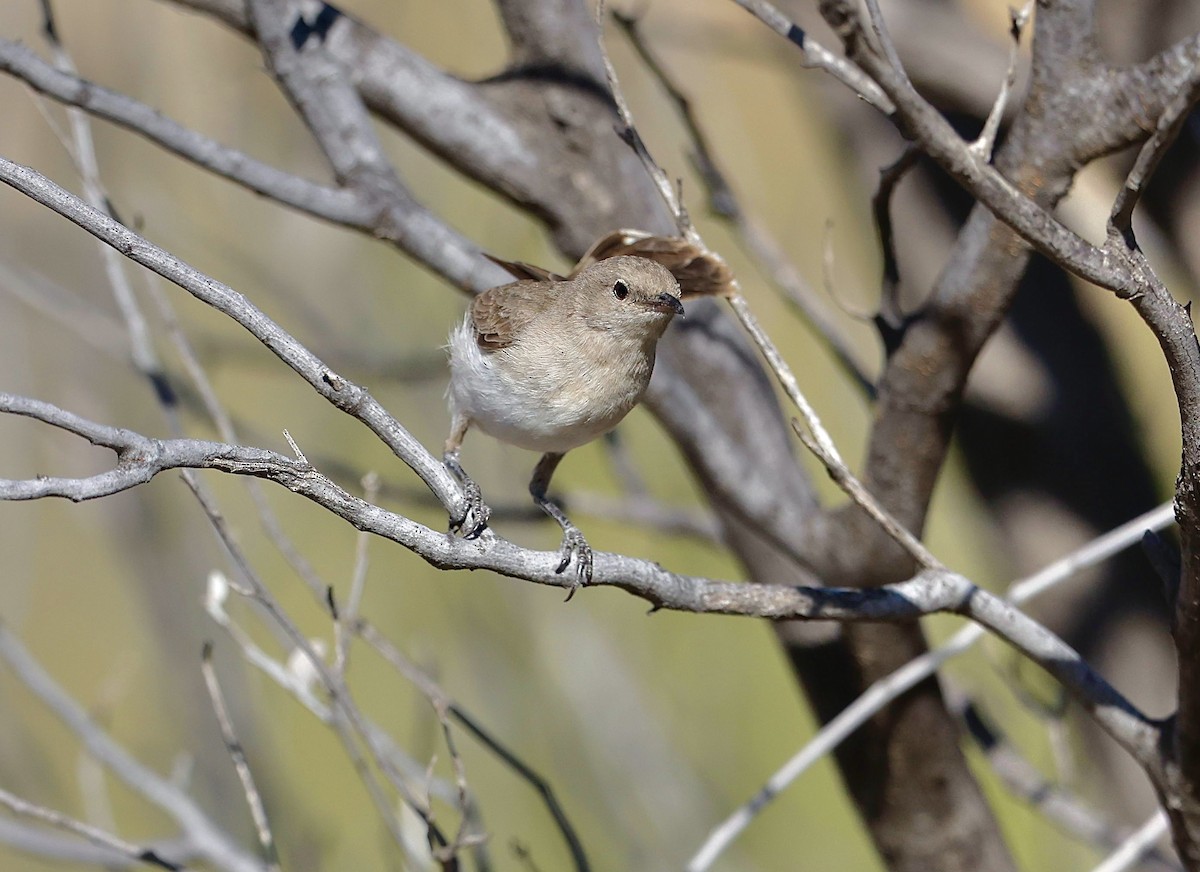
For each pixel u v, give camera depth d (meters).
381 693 12.48
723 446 8.32
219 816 10.67
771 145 14.09
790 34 5.55
